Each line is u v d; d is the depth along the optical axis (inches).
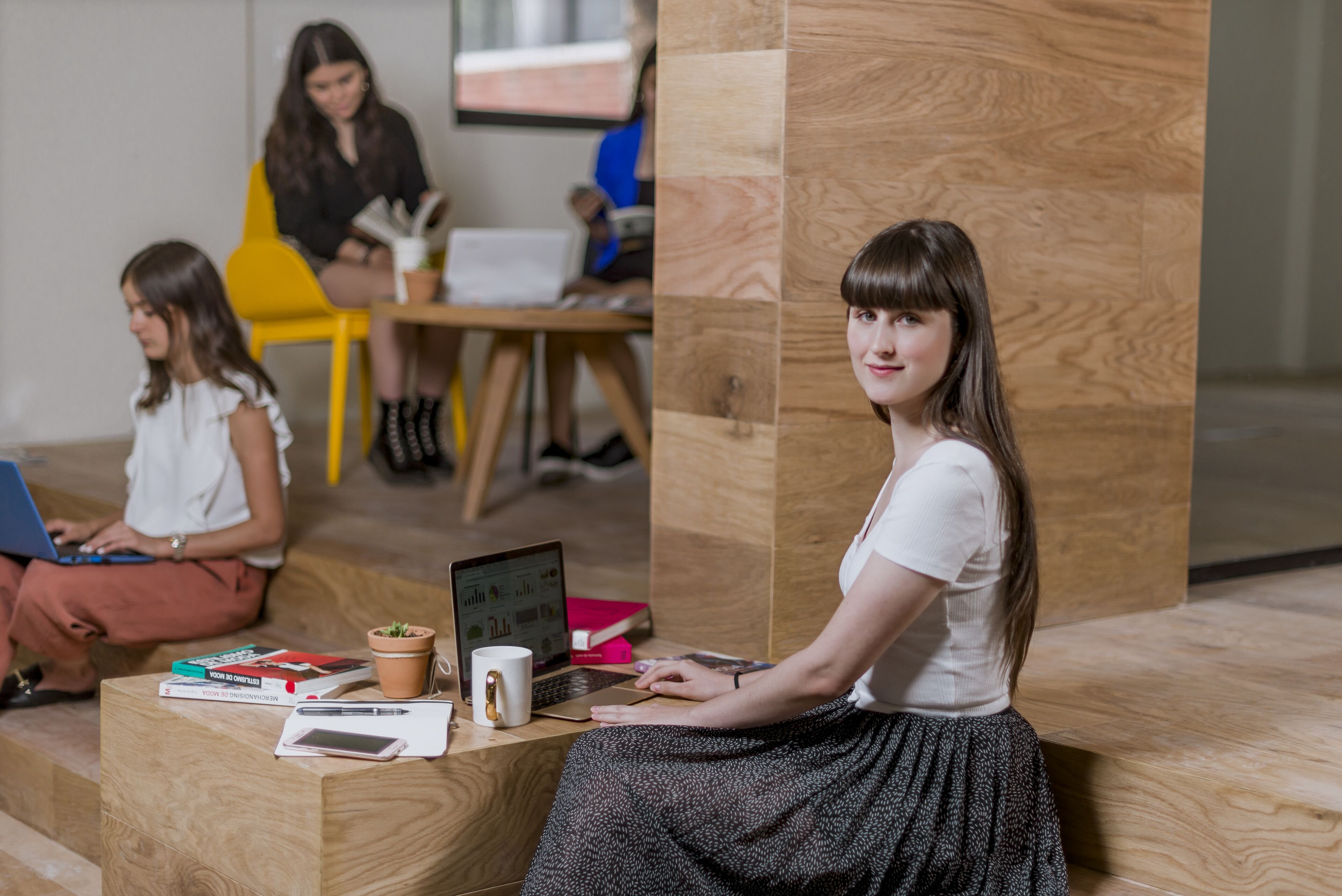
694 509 85.5
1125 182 96.1
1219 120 106.0
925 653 58.3
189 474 102.3
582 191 145.5
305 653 76.8
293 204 146.8
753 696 57.9
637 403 151.2
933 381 56.7
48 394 170.2
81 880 83.7
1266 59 107.9
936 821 56.7
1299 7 109.0
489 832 64.4
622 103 220.1
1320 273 114.1
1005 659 58.7
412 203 151.9
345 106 147.3
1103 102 93.9
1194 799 64.3
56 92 166.7
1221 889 63.5
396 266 131.0
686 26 82.9
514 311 111.6
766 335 79.7
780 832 56.5
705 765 57.7
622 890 55.2
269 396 103.6
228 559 104.1
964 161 86.5
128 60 171.6
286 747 61.6
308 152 146.3
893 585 54.6
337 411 141.9
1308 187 112.2
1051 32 90.1
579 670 77.7
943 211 85.8
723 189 81.6
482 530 118.6
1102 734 71.2
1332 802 60.3
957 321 56.5
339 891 59.4
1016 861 58.8
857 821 57.0
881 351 56.3
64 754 91.4
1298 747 69.1
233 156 182.1
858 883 57.2
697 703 71.2
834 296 81.0
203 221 180.4
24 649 116.3
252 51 181.8
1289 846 60.7
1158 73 97.2
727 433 82.7
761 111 79.0
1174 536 103.0
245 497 104.6
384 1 191.5
